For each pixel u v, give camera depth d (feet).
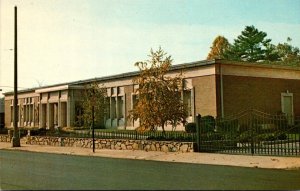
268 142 74.43
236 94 110.01
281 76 121.60
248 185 37.81
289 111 122.93
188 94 113.70
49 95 161.58
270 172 48.16
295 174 46.29
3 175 46.83
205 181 40.42
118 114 138.72
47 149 92.48
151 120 79.30
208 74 108.06
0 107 228.02
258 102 114.83
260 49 222.28
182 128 110.83
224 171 49.19
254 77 114.83
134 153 74.13
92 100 131.03
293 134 79.41
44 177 44.34
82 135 96.63
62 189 35.35
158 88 80.07
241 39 225.15
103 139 87.40
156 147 75.56
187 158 63.72
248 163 56.24
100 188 35.76
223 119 72.69
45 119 167.84
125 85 136.26
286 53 256.73
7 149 97.40
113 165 57.52
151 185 37.58
